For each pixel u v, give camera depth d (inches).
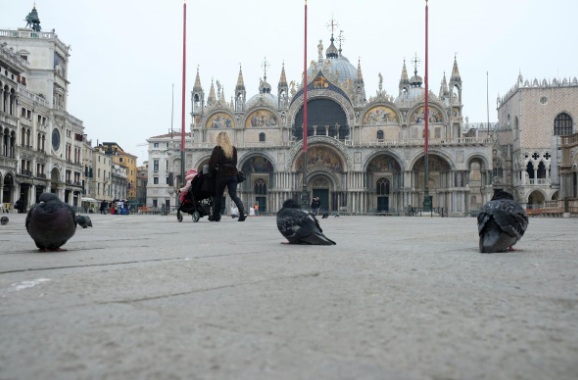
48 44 3267.7
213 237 522.6
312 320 148.0
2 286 203.9
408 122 3518.7
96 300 175.9
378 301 175.3
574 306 167.8
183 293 189.6
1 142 2593.5
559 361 112.2
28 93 2962.6
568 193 1985.7
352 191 3452.3
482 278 227.0
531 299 179.5
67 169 3548.2
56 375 102.3
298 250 355.6
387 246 396.5
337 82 3614.7
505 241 339.3
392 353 117.7
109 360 111.7
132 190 6048.2
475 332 135.3
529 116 3991.1
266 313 156.6
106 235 558.3
